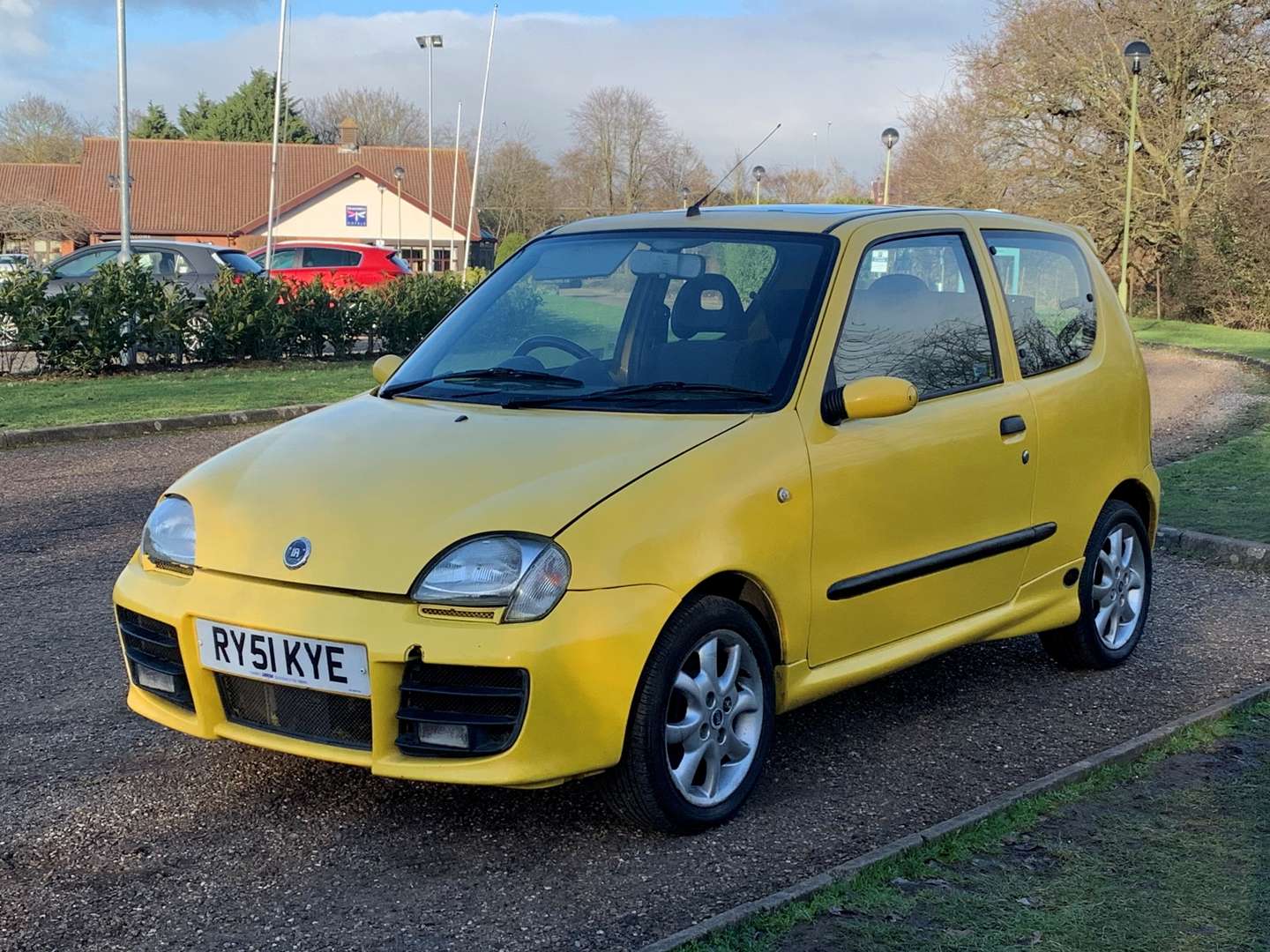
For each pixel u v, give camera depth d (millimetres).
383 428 4246
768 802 4125
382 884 3527
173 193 64438
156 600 3887
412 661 3502
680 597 3656
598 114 73438
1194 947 3129
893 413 4145
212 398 14586
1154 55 35531
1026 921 3256
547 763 3504
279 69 29266
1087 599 5445
